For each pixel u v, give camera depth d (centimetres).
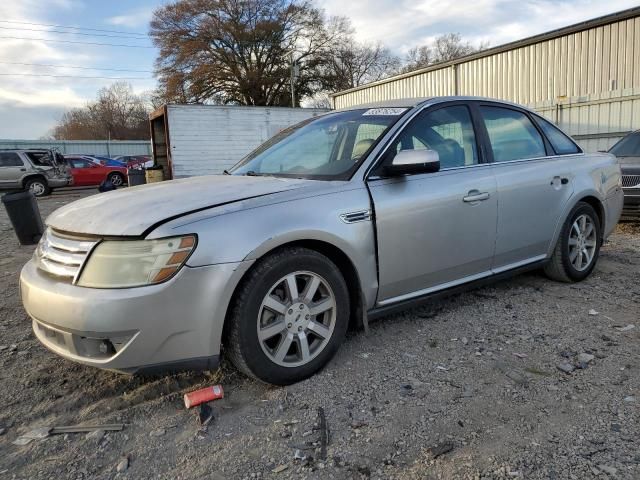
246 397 263
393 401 254
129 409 256
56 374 299
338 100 2241
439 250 329
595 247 450
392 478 199
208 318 240
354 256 288
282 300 267
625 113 1193
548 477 195
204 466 210
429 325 350
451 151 349
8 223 1128
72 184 2030
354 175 301
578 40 1272
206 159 1741
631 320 352
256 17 3931
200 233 239
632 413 236
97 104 7675
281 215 262
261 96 4053
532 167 391
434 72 1700
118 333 228
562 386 264
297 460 212
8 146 4300
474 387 266
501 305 387
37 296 247
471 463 205
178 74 4003
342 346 319
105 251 237
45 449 225
